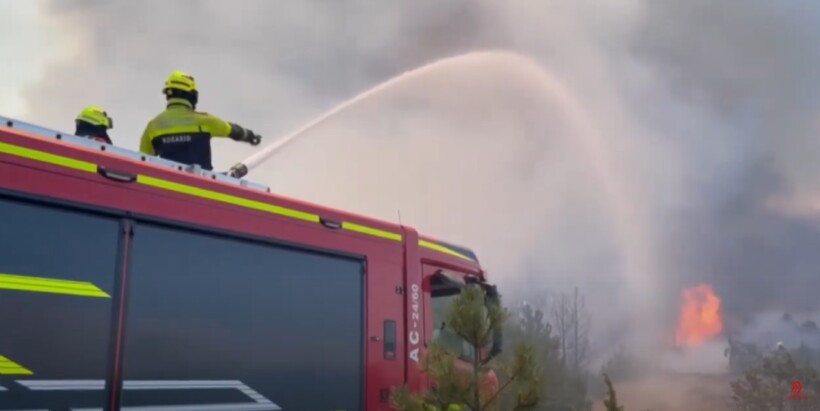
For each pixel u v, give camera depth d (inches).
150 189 177.0
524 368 204.5
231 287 188.9
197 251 183.6
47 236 156.9
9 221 151.8
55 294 155.8
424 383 236.1
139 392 165.9
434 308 250.4
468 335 205.3
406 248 243.3
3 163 152.9
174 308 175.9
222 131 250.1
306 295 207.3
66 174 162.2
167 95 249.6
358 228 227.8
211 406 179.6
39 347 151.5
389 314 231.6
